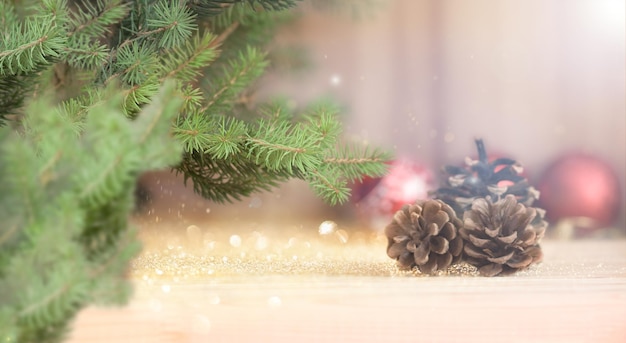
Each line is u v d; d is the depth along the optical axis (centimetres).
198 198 75
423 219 51
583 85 87
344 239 64
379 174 54
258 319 44
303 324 44
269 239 65
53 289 34
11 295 35
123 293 36
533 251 51
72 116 48
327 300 45
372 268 52
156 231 65
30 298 34
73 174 35
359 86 87
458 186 54
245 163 54
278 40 77
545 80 88
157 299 44
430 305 45
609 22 87
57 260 35
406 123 88
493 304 46
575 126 88
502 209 51
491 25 88
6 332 35
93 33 49
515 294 46
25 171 34
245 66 55
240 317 44
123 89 49
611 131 87
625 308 46
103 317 43
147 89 49
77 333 42
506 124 88
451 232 50
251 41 63
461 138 88
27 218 35
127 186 35
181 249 59
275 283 47
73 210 34
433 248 50
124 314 43
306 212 79
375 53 87
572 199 75
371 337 45
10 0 50
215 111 55
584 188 75
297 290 46
